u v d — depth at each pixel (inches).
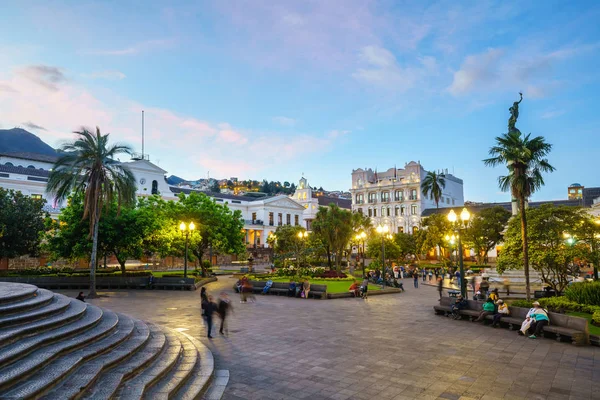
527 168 752.3
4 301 348.5
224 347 450.6
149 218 1227.2
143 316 661.9
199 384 313.6
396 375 349.7
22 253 1434.5
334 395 302.7
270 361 393.7
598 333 499.2
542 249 778.8
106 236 1163.3
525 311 560.1
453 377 344.8
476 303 651.5
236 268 2442.2
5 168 1993.1
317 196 4256.9
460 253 710.5
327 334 523.5
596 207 1734.7
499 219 2219.5
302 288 988.6
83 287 1170.6
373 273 1549.0
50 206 1972.2
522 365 381.7
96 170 1003.9
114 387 258.8
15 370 237.1
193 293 1064.8
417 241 2385.6
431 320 642.2
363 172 3587.6
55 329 336.8
